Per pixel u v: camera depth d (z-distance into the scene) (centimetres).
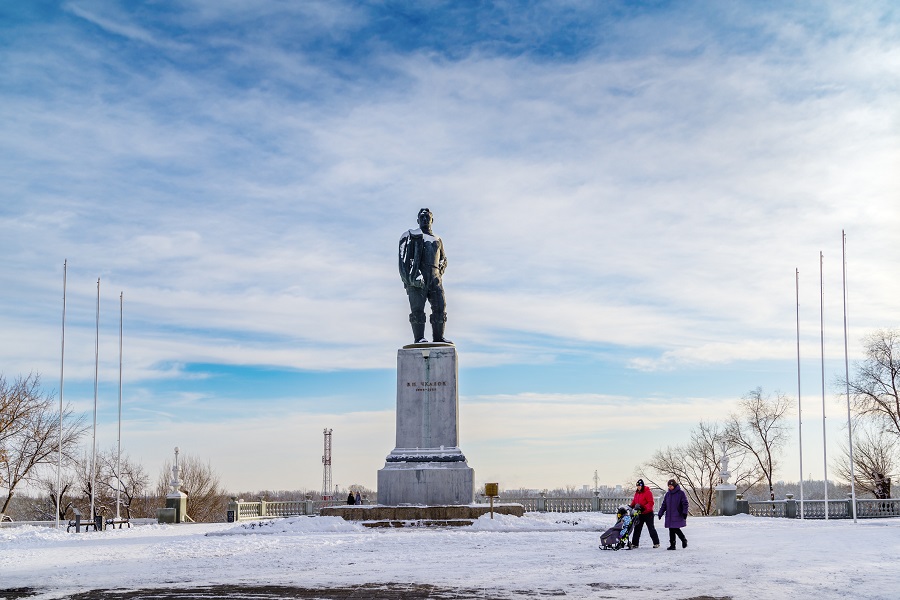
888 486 7088
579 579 2006
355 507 3844
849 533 3309
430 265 4322
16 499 8038
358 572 2209
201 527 4356
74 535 3819
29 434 6291
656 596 1736
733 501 5031
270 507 5094
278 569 2303
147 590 1947
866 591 1741
